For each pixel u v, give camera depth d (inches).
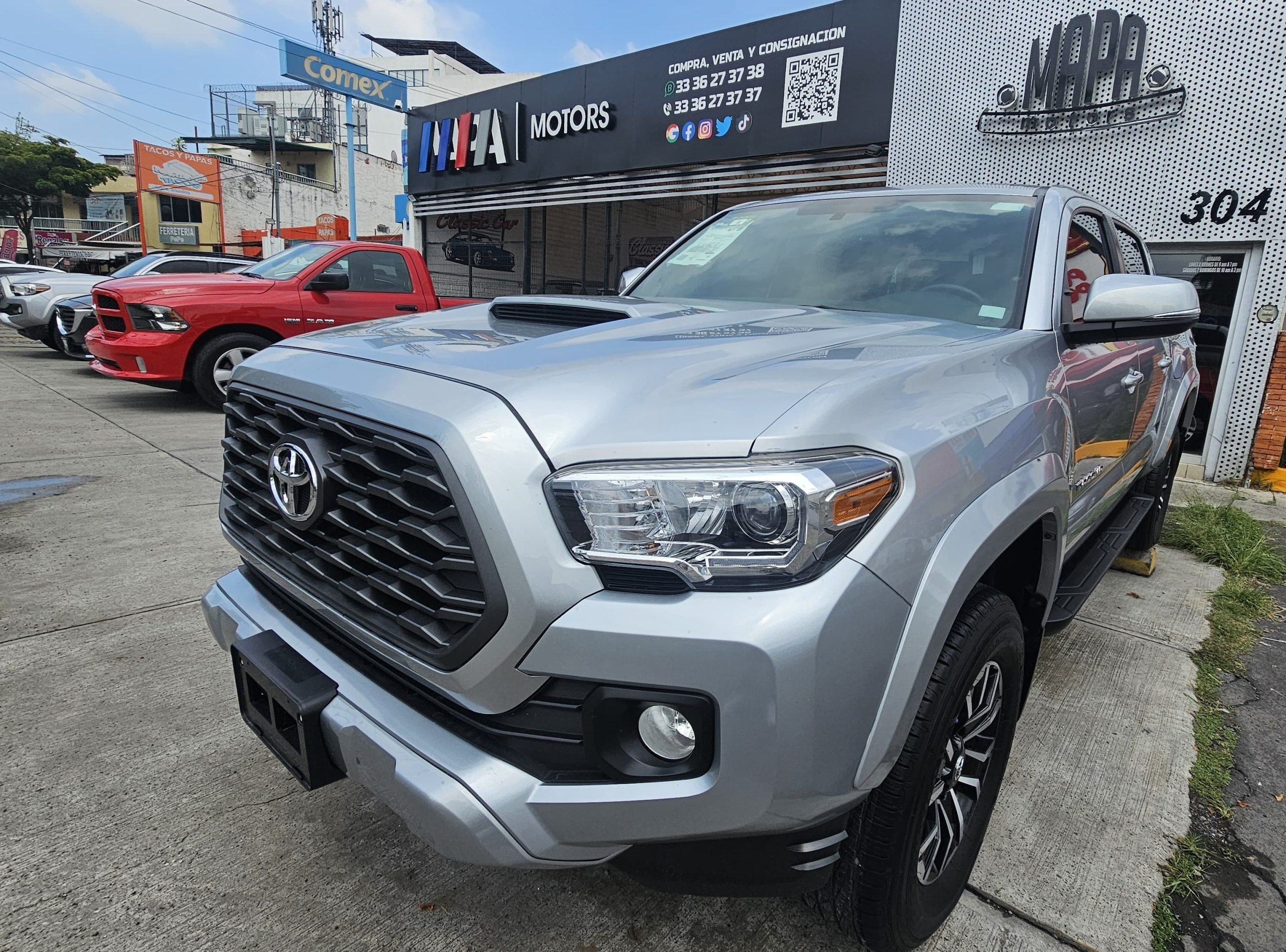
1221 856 85.2
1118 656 131.2
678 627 48.9
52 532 170.6
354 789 91.8
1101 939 73.4
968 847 74.2
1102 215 127.6
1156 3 264.4
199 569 152.4
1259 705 117.6
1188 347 175.2
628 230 647.8
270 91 2129.7
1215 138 259.0
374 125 2082.9
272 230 1403.8
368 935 71.3
